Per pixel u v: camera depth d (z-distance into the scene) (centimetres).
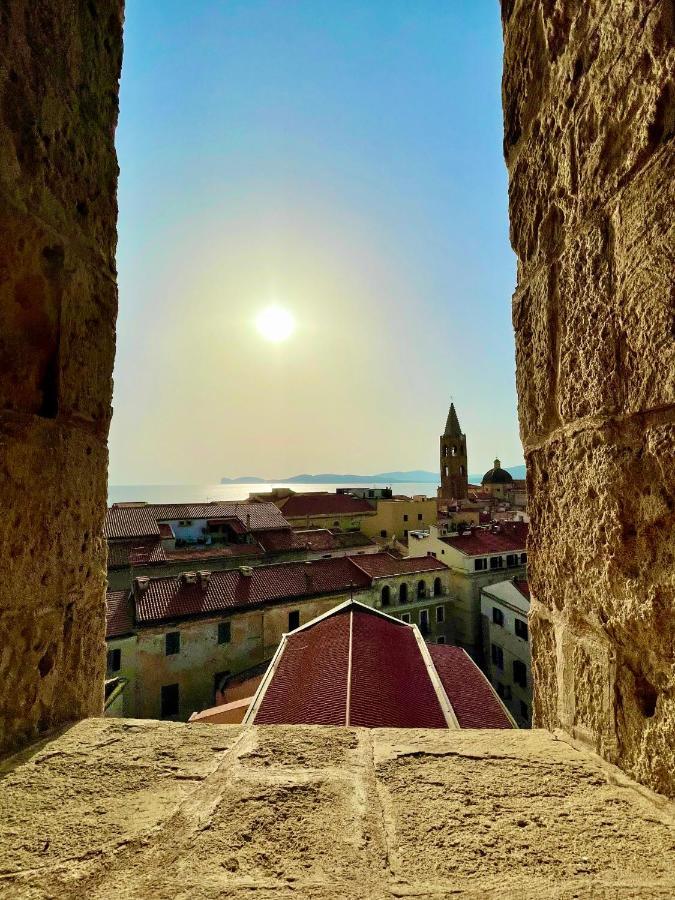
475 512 4056
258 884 98
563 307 172
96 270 205
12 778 137
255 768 143
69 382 183
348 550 3017
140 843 110
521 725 1823
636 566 132
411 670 948
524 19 205
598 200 151
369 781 136
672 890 96
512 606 1914
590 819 118
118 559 2275
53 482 172
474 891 96
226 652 1645
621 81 140
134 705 1472
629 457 135
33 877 101
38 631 164
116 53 226
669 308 120
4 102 150
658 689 125
